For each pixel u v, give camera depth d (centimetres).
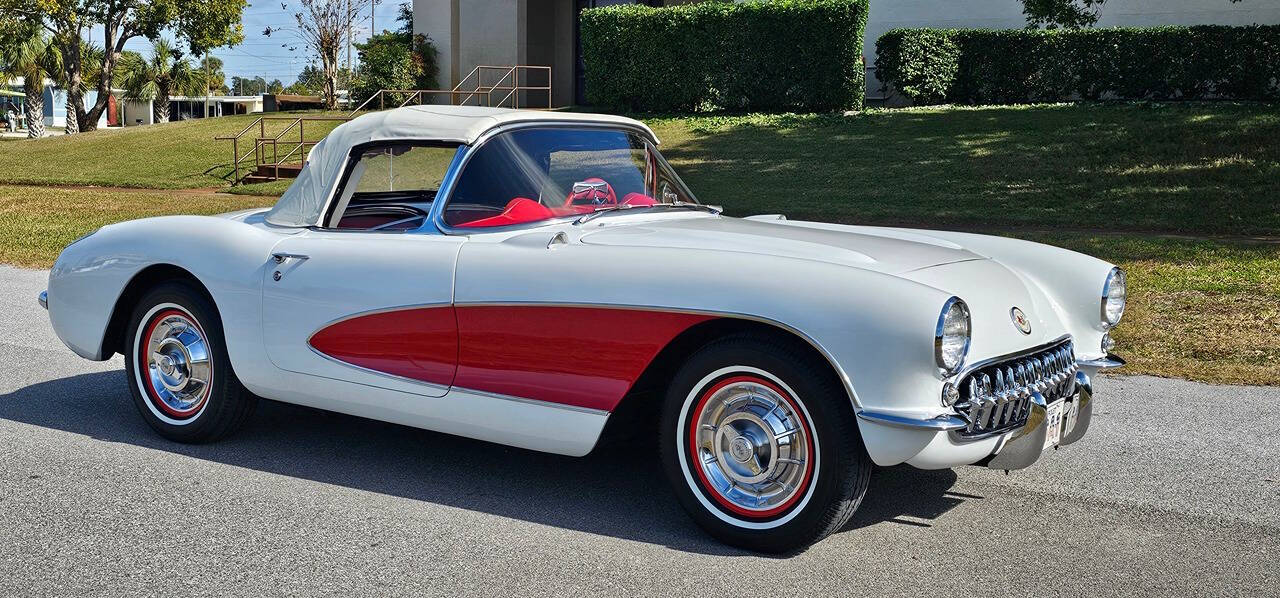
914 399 330
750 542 363
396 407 428
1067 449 488
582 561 355
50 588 331
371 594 329
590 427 381
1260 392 593
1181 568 352
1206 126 1722
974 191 1511
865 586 336
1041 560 358
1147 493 428
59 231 1396
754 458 361
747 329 362
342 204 469
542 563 354
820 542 373
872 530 385
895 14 2308
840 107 2166
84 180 2233
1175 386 607
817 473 347
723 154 1861
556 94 2883
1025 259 443
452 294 405
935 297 331
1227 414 548
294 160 2266
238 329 463
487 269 400
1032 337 376
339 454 476
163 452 477
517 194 432
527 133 453
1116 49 2038
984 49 2130
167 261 483
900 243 416
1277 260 1024
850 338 333
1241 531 387
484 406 404
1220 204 1362
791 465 355
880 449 335
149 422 500
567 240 402
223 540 372
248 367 464
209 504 409
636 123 505
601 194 459
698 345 380
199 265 473
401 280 420
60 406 554
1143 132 1723
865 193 1539
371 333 429
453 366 410
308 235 465
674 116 2264
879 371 330
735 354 357
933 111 2077
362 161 463
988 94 2150
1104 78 2055
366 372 432
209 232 483
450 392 412
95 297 509
